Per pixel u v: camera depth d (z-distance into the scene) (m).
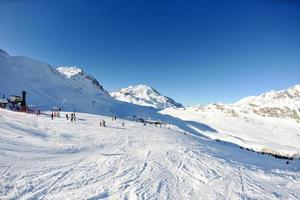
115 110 162.75
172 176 14.97
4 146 17.62
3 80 118.81
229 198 11.88
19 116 39.94
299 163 31.22
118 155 19.69
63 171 13.70
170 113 165.25
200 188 13.10
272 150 82.06
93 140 27.66
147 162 18.12
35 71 173.50
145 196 11.05
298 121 152.25
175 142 31.72
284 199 12.50
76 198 10.08
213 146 35.41
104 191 11.16
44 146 20.45
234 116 155.12
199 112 165.75
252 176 16.98
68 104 132.25
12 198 9.48
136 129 45.28
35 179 11.78
